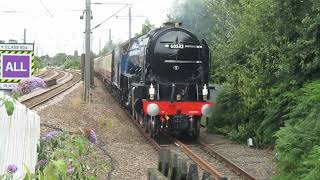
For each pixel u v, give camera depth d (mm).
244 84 16156
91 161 10930
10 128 5348
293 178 9602
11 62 9734
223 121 18688
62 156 5957
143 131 18297
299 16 14289
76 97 30797
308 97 10836
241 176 11562
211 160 13625
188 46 17656
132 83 20422
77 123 18891
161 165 9922
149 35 18391
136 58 20422
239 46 17125
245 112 16609
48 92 36688
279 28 14750
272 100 14992
